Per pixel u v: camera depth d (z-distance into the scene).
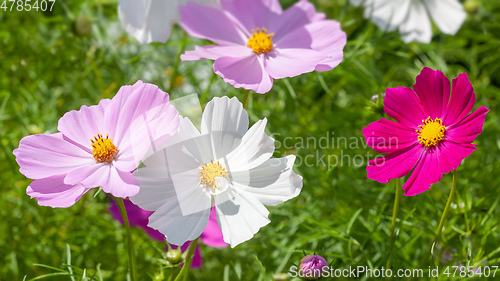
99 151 0.62
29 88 0.92
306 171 0.88
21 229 0.85
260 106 0.90
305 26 0.75
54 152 0.63
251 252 0.84
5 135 0.86
